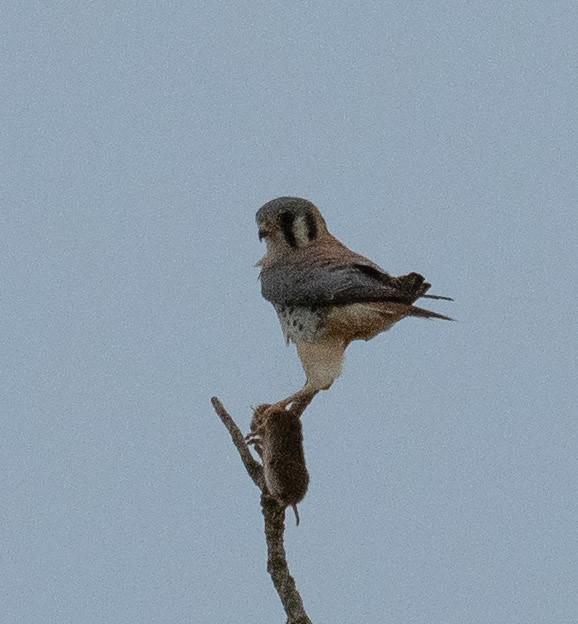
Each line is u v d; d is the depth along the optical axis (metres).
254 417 10.16
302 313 11.09
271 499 8.73
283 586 8.73
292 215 12.38
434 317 10.55
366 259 11.77
